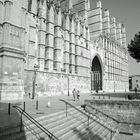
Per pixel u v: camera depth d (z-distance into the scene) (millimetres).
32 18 33312
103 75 61062
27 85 30250
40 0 35938
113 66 70312
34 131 9961
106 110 21266
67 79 41312
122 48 85125
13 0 24781
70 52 44969
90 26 69000
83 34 50844
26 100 23000
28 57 31250
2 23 23859
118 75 75188
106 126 17875
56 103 20781
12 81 23031
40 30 35125
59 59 39500
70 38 45312
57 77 38031
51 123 12031
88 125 14523
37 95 32125
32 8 33719
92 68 64625
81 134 12141
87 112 19312
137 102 19766
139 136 18234
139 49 26453
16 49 24062
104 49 63500
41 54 34469
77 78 45562
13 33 24172
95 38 64688
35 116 12062
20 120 10406
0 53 22906
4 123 9453
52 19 38562
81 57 48312
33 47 32656
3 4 24422
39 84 32938
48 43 36969
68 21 44562
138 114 19531
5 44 22703
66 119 13938
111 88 66562
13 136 8422
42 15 35656
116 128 19891
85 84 49375
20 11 25875
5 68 22297
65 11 45812
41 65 34250
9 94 22125
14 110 13914
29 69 30875
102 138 13523
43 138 9562
